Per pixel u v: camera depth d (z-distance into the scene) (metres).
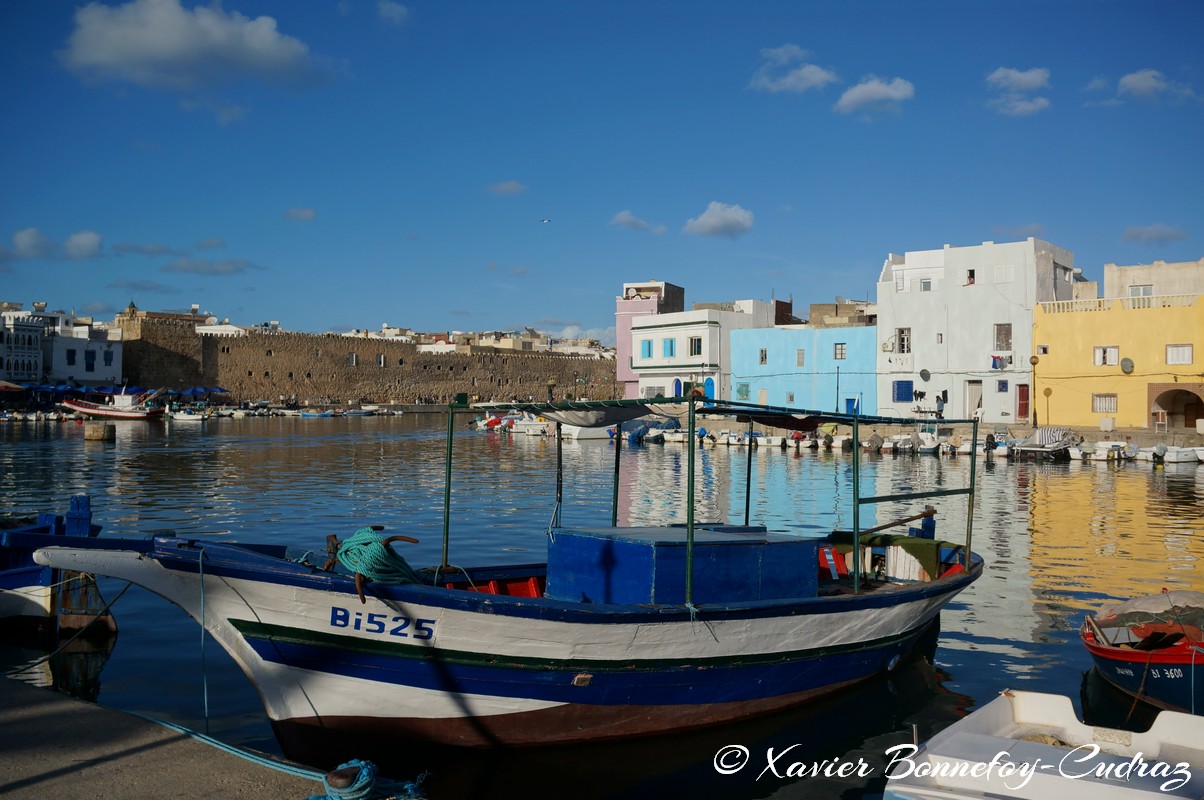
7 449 44.88
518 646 8.04
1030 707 7.38
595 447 51.84
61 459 39.31
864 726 9.46
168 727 7.04
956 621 13.27
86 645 11.45
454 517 23.31
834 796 7.88
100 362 85.38
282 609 7.74
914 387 51.34
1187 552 18.70
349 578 7.68
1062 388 46.97
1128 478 34.62
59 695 7.70
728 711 9.32
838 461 42.56
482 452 47.41
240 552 7.89
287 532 20.39
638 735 8.93
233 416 85.88
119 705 9.38
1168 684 9.44
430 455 44.59
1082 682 10.63
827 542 12.88
